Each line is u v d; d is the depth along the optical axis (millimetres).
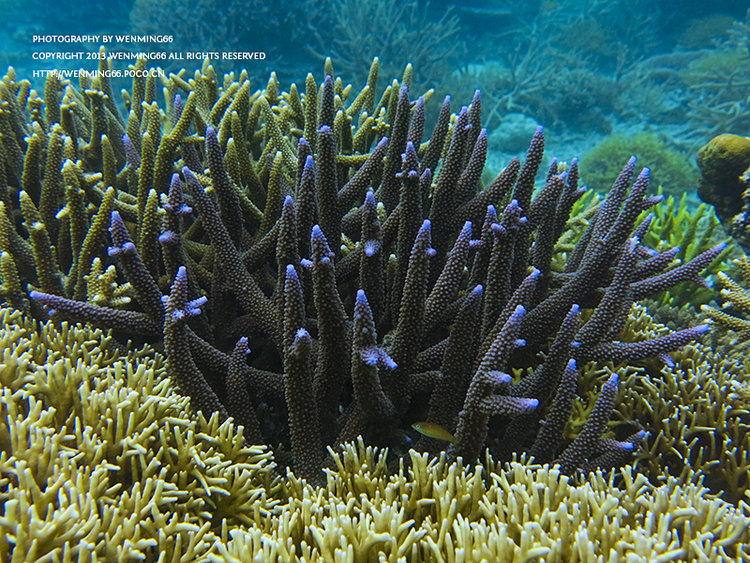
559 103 16453
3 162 3160
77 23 21625
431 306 2119
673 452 2477
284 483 1967
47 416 1688
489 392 1756
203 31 13844
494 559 1428
